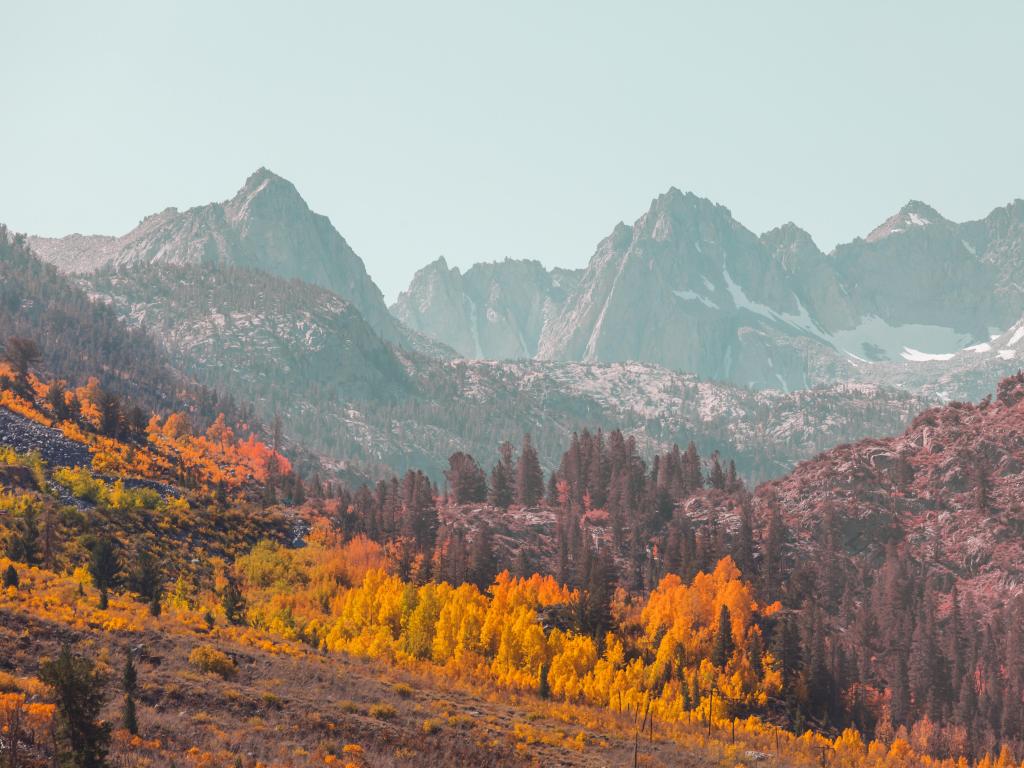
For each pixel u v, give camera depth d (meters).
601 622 161.62
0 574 105.69
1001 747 156.38
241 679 89.88
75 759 60.19
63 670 61.22
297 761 73.44
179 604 127.94
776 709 151.00
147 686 80.00
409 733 87.00
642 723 117.88
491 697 112.50
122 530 161.88
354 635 137.12
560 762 90.12
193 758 68.31
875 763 134.50
